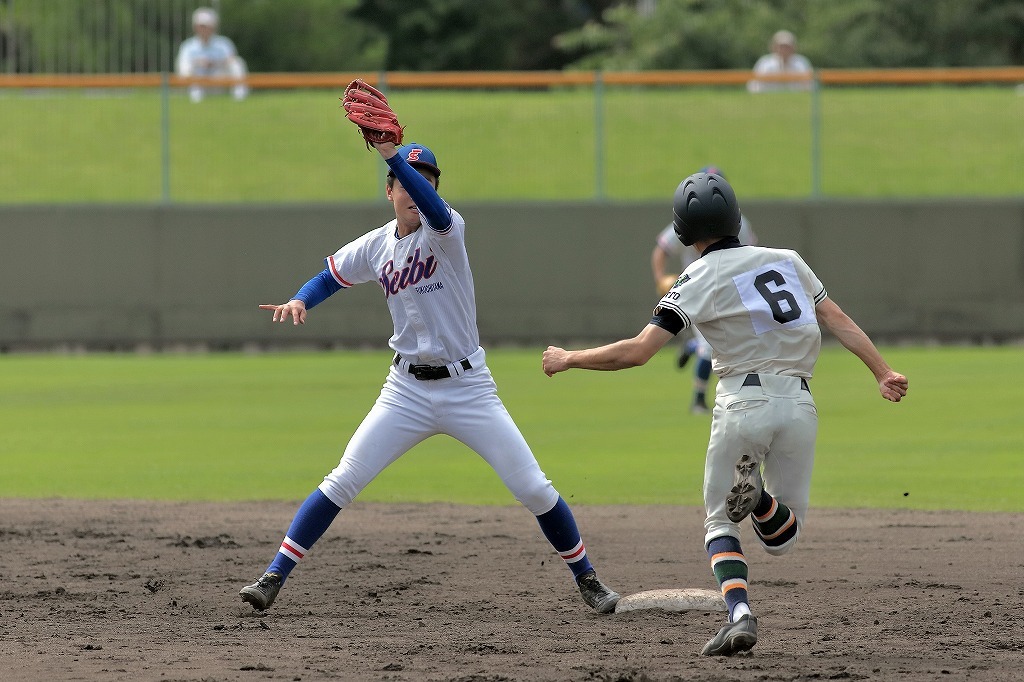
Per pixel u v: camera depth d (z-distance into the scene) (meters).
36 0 107.38
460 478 43.81
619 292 90.56
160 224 90.44
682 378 74.19
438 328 24.47
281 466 45.53
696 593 25.95
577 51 190.50
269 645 22.84
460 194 96.56
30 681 20.28
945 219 89.69
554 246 90.69
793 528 21.55
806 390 21.16
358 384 70.75
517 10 189.62
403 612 25.61
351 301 90.69
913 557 30.83
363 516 36.62
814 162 92.75
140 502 38.69
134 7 109.25
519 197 96.44
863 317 90.25
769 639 23.17
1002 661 21.48
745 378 21.03
